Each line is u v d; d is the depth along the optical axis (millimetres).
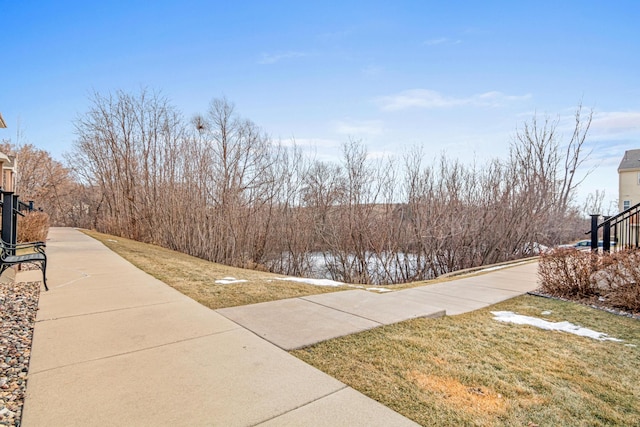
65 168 33250
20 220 9695
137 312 3879
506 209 15406
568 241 21719
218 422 1836
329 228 15883
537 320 4117
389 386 2324
